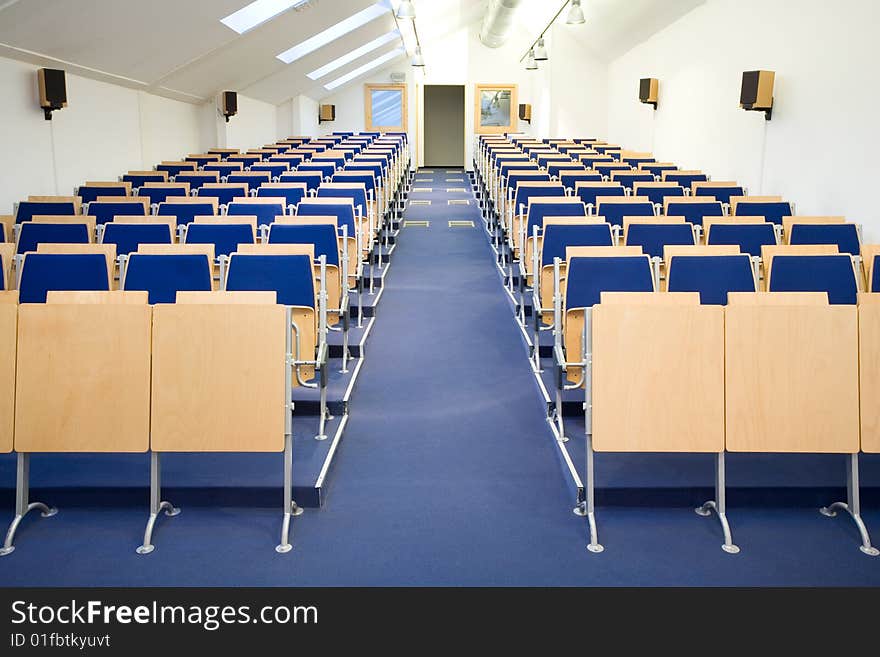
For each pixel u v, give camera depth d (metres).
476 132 21.14
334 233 4.91
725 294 4.04
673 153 12.26
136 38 9.20
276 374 2.95
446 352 5.30
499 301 6.71
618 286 3.97
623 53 16.00
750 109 8.20
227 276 3.89
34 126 8.82
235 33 10.91
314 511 3.18
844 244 5.32
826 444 2.94
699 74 10.85
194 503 3.20
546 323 4.91
